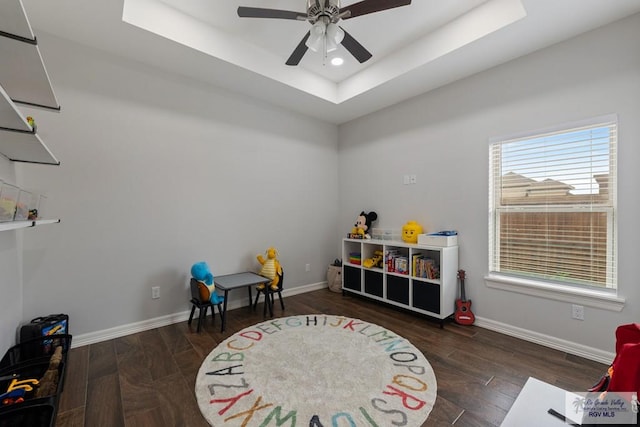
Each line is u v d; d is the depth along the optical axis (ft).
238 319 10.29
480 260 9.77
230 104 11.30
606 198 7.53
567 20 7.12
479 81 9.71
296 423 5.21
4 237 6.28
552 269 8.48
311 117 14.10
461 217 10.27
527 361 7.37
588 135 7.78
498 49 8.36
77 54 8.20
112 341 8.50
